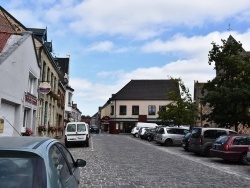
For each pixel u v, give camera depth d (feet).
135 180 34.55
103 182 33.12
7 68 48.29
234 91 74.28
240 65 77.15
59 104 116.37
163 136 93.50
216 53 81.20
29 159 12.41
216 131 65.10
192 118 124.57
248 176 39.52
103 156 58.08
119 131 211.20
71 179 15.93
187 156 64.49
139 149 76.89
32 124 68.59
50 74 90.43
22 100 57.93
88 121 407.44
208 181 34.94
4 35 59.11
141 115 209.46
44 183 11.71
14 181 11.68
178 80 127.24
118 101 214.07
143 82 222.89
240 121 77.15
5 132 51.24
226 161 56.70
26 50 58.80
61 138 114.42
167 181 34.35
